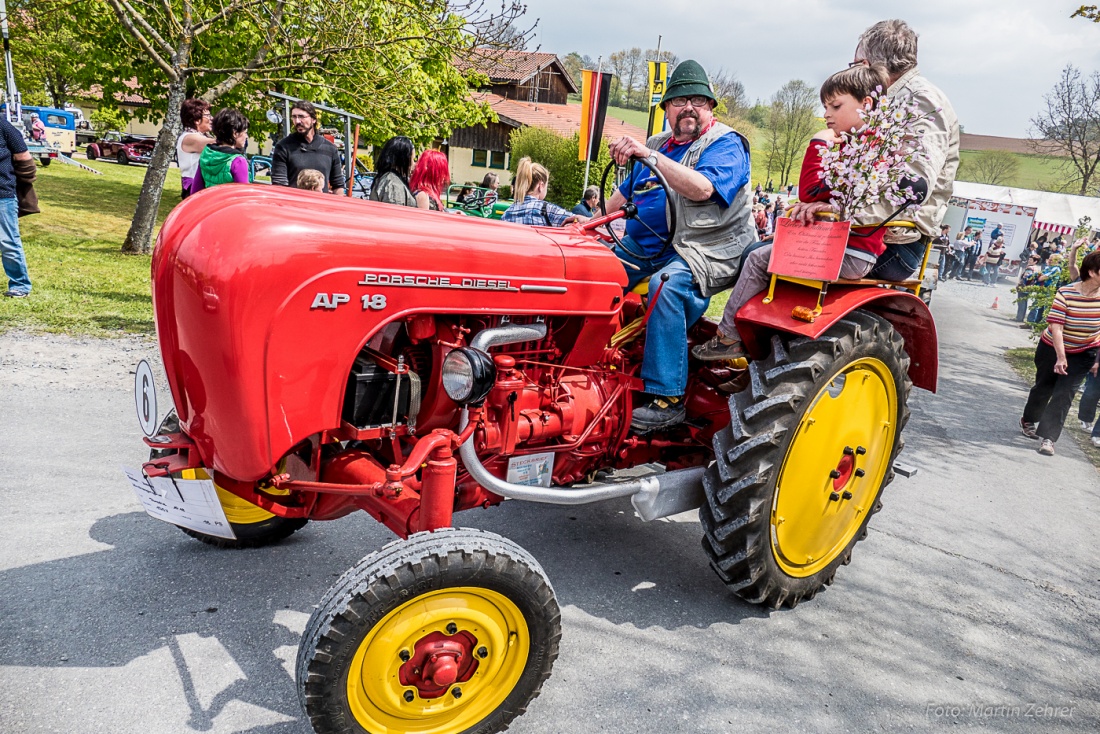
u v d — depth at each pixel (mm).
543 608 2146
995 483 5234
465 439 2383
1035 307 11836
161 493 2418
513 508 3928
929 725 2537
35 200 6602
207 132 6469
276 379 2047
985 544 4137
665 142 3422
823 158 2707
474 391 2172
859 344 2986
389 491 2172
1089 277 5961
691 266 3055
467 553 2002
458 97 13836
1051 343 6277
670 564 3488
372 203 2494
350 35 8789
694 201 3107
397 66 9578
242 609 2766
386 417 2443
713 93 3172
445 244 2316
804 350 2896
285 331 2025
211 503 2299
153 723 2176
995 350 11430
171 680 2357
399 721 2082
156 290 2082
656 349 3031
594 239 2867
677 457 3490
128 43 13414
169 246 2035
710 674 2684
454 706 2139
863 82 2793
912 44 3102
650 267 3291
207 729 2178
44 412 4309
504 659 2191
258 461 2104
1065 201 28469
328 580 3020
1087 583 3777
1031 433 6680
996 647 3080
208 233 1977
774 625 3062
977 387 8586
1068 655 3080
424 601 2012
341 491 2293
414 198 5062
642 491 2873
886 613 3266
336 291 2078
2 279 7105
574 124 32812
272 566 3082
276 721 2236
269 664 2482
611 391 3020
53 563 2910
